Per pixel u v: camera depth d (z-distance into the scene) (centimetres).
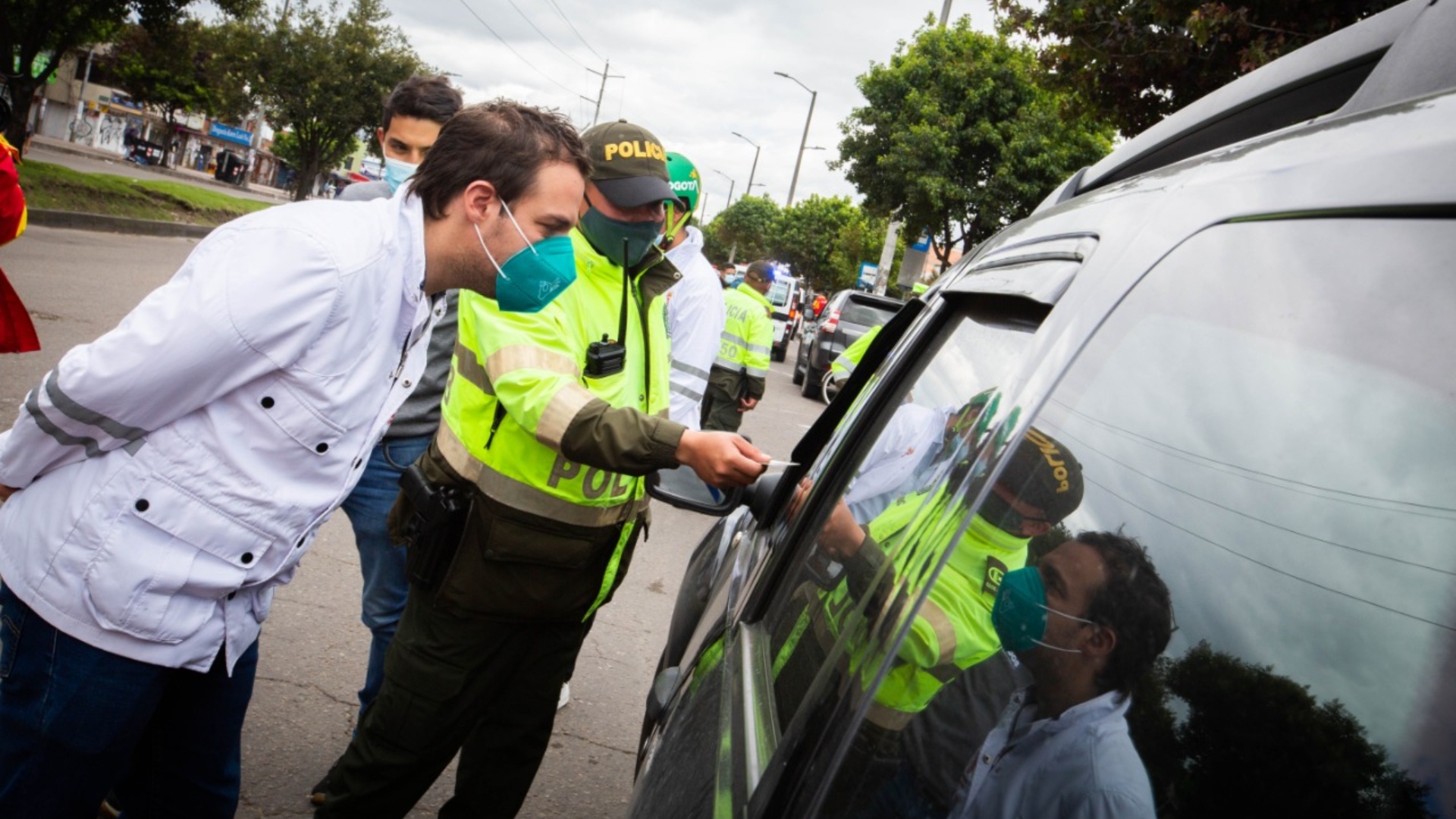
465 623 221
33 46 1600
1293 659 73
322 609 416
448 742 230
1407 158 83
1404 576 71
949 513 106
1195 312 93
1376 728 68
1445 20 96
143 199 2017
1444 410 73
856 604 119
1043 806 80
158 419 163
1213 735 74
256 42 3375
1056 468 96
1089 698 82
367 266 169
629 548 247
